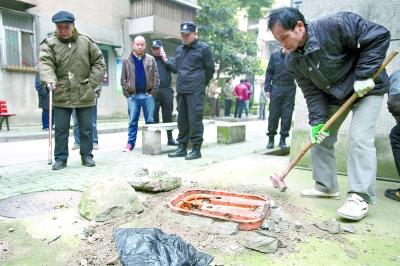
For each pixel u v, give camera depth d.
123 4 13.62
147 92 5.83
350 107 2.74
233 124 7.18
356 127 2.58
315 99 2.81
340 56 2.46
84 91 4.28
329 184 3.01
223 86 18.53
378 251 2.09
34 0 10.46
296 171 4.11
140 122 12.63
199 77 4.84
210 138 7.87
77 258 1.96
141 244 1.85
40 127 10.25
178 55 4.93
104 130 9.76
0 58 10.02
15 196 3.17
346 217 2.50
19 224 2.42
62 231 2.30
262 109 16.28
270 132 6.10
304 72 2.65
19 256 1.99
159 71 6.25
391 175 3.74
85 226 2.37
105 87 13.20
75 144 5.91
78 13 12.05
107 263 1.87
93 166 4.47
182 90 4.92
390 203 2.98
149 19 13.39
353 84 2.57
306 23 2.47
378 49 2.33
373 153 2.57
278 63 5.79
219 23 17.50
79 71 4.20
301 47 2.52
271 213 2.55
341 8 3.82
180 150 5.29
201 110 4.98
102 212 2.44
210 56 4.86
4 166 4.52
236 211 2.53
